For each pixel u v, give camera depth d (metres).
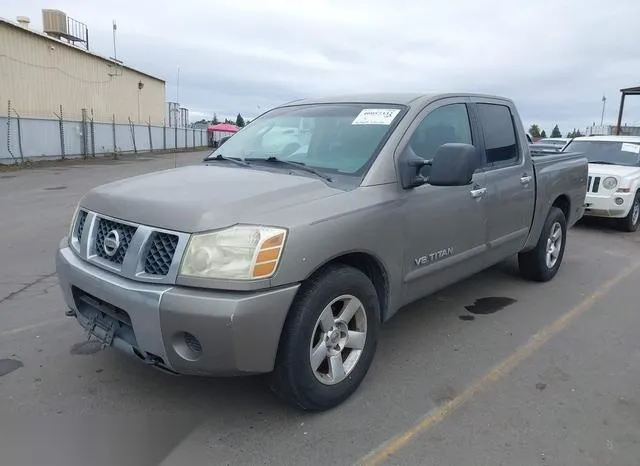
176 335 2.79
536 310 5.15
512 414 3.29
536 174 5.45
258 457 2.86
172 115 52.88
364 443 2.99
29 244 7.70
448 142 4.31
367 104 4.26
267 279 2.80
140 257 2.93
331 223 3.09
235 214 2.88
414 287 3.93
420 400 3.45
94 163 26.05
